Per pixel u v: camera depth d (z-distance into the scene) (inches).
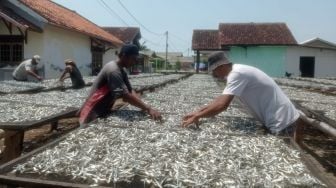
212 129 177.5
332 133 199.0
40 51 697.0
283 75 1108.5
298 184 105.9
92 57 988.6
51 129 299.3
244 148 139.1
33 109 230.1
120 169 112.6
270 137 157.8
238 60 1138.7
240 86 163.8
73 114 231.3
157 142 145.0
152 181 105.1
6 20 666.2
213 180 106.8
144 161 121.2
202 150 136.3
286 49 1099.3
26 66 482.3
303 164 123.6
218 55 168.9
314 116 255.0
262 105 171.6
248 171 114.5
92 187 98.0
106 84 202.8
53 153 126.9
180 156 128.0
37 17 671.8
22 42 691.4
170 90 419.5
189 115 172.1
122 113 213.0
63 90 395.9
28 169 111.6
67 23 786.2
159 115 194.7
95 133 158.9
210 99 314.2
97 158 124.8
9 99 286.8
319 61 1108.5
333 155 267.1
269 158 128.3
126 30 1487.5
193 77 852.0
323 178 109.3
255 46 1115.3
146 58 1678.2
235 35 1160.2
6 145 181.2
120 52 201.9
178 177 107.7
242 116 213.0
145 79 652.1
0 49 696.4
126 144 141.6
